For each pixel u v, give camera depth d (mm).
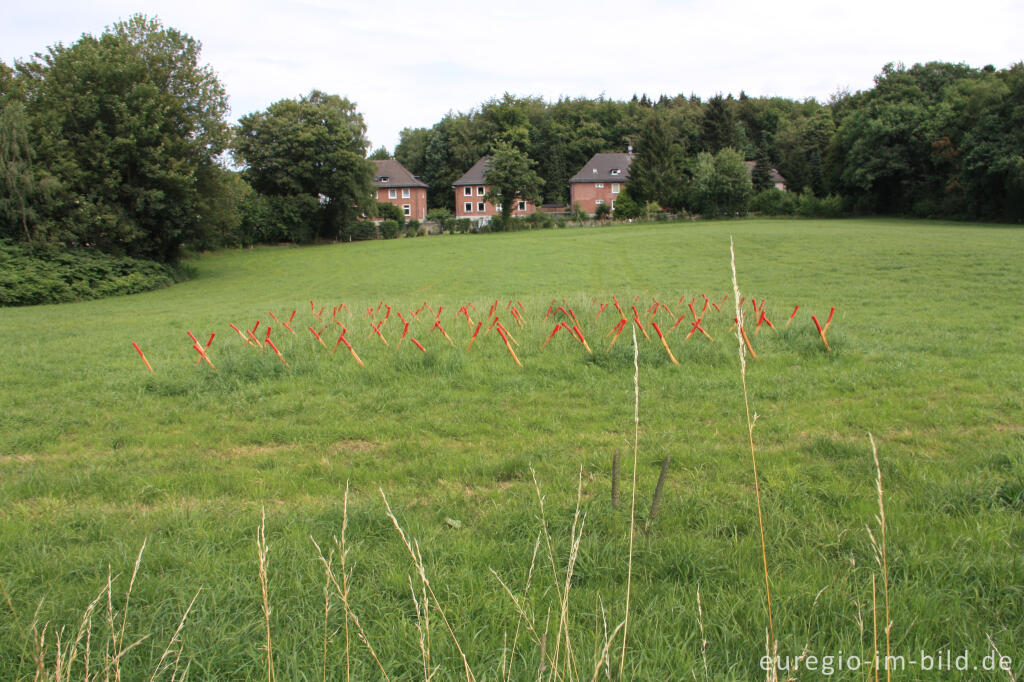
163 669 2432
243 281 33906
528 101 98250
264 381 8078
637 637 2666
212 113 34688
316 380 8156
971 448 5090
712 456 5039
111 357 10336
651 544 3496
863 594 2877
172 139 32250
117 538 3781
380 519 3898
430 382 7914
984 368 7914
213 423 6543
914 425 5785
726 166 63375
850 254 28844
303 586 3146
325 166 57875
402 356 8953
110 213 30266
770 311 13117
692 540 3521
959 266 22391
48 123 29047
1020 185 44031
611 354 8742
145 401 7453
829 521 3814
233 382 8070
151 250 34000
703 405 6617
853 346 9242
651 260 33312
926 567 3131
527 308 13570
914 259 25344
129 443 6008
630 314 12352
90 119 30266
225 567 3324
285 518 4012
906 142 55406
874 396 6809
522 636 2703
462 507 4254
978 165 46312
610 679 2254
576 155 91688
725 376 7848
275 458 5438
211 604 2947
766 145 88812
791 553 3383
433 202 96250
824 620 2748
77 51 30969
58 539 3855
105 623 2785
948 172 53469
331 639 2693
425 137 99125
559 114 95250
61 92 29625
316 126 57531
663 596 3010
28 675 2455
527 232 61375
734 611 2842
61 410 7102
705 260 31969
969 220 50062
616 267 31109
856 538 3500
